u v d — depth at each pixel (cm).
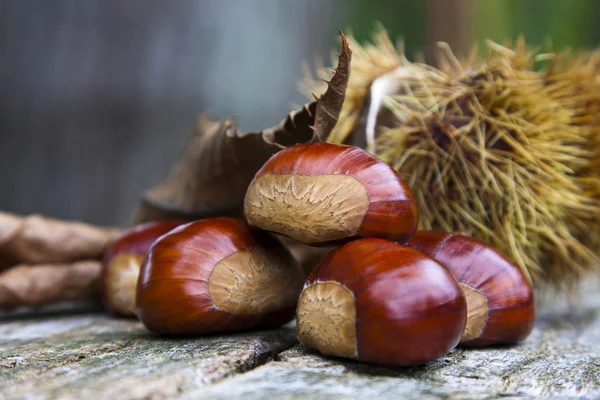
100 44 54
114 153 56
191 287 23
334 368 21
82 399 20
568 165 27
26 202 55
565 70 28
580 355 24
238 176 26
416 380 21
